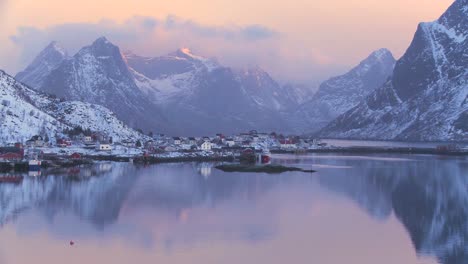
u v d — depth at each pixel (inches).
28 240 5147.6
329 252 4945.9
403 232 5634.8
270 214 6392.7
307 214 6427.2
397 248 5078.7
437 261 4729.3
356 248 5068.9
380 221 6122.1
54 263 4552.2
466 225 5954.7
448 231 5689.0
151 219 6023.6
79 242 5108.3
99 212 6333.7
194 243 5132.9
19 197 7214.6
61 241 5132.9
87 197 7303.2
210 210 6565.0
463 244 5216.5
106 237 5280.5
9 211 6304.1
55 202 6889.8
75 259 4648.1
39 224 5713.6
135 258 4692.4
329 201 7303.2
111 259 4660.4
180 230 5565.9
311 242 5236.2
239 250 4953.3
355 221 6107.3
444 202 7303.2
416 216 6382.9
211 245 5078.7
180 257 4739.2
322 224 5935.0
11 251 4820.4
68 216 6097.4
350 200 7406.5
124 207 6648.6
